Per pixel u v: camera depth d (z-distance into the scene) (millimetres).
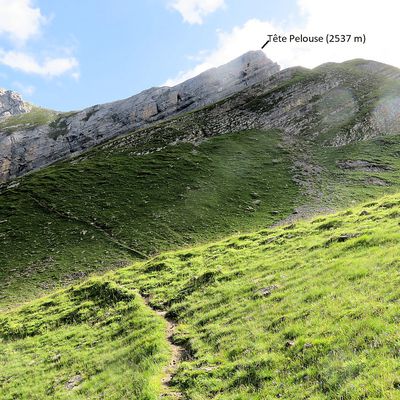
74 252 57094
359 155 86688
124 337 25328
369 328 14289
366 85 129375
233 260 33469
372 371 11789
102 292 35125
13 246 60938
